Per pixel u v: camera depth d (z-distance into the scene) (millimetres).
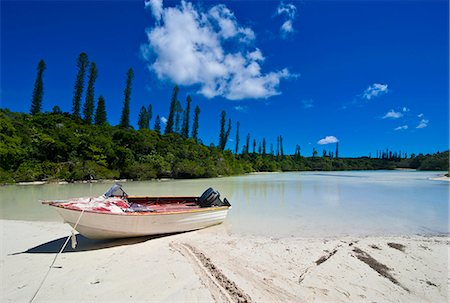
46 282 4043
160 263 4855
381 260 5145
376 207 11414
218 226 7945
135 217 6031
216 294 3727
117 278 4199
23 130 25203
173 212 6633
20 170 21578
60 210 5520
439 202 12789
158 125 59219
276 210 10672
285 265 4859
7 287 3873
